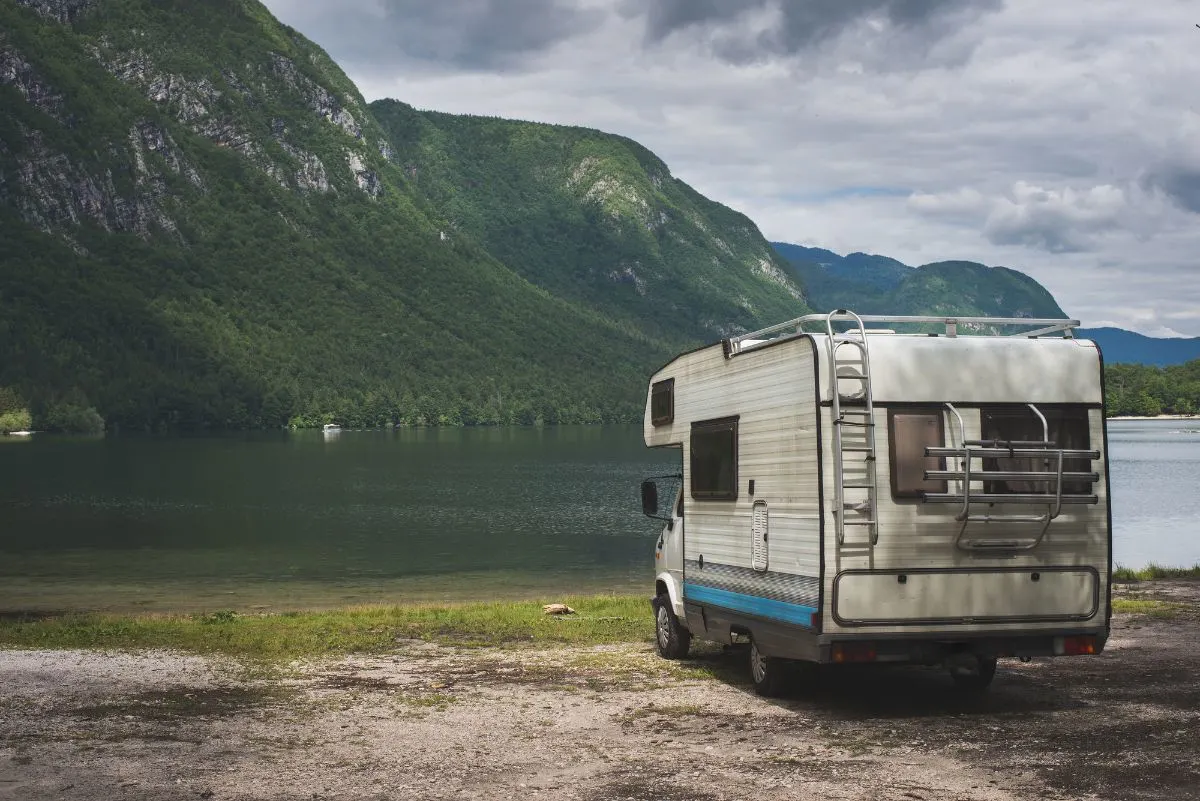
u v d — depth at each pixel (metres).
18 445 180.00
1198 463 111.75
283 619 20.11
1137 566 36.50
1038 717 10.48
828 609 10.30
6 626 20.03
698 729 10.23
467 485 97.56
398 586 36.66
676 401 13.93
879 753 9.20
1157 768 8.46
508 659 14.57
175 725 10.48
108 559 46.59
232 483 100.38
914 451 10.48
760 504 11.52
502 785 8.38
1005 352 10.80
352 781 8.51
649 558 46.09
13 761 9.11
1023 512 10.57
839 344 10.51
